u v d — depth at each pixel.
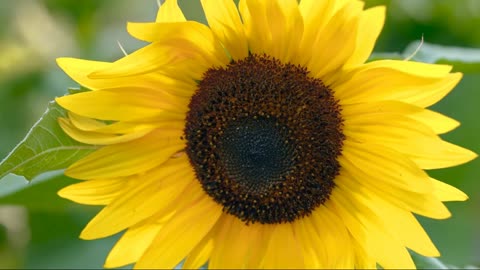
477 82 1.02
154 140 0.81
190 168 0.82
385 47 1.06
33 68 1.07
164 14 0.77
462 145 1.02
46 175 0.84
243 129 0.80
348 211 0.81
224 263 0.81
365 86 0.78
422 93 0.77
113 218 0.80
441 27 1.06
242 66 0.80
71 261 0.99
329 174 0.80
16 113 1.05
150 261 0.80
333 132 0.80
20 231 1.02
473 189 1.02
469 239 1.02
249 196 0.81
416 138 0.77
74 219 0.99
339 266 0.80
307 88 0.79
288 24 0.78
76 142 0.79
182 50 0.78
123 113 0.79
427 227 1.03
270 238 0.82
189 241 0.81
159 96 0.80
